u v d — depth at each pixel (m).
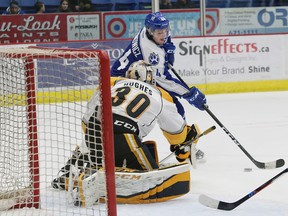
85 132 7.28
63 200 7.11
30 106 7.01
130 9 18.97
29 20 17.81
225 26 18.97
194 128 8.51
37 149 6.99
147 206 6.96
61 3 18.28
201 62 17.23
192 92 8.53
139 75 7.82
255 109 14.70
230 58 17.42
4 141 7.24
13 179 6.96
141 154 7.34
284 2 19.41
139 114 7.45
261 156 9.90
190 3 19.00
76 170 6.85
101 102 6.00
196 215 6.55
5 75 7.11
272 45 17.66
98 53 5.98
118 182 7.02
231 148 10.56
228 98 16.52
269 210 6.71
